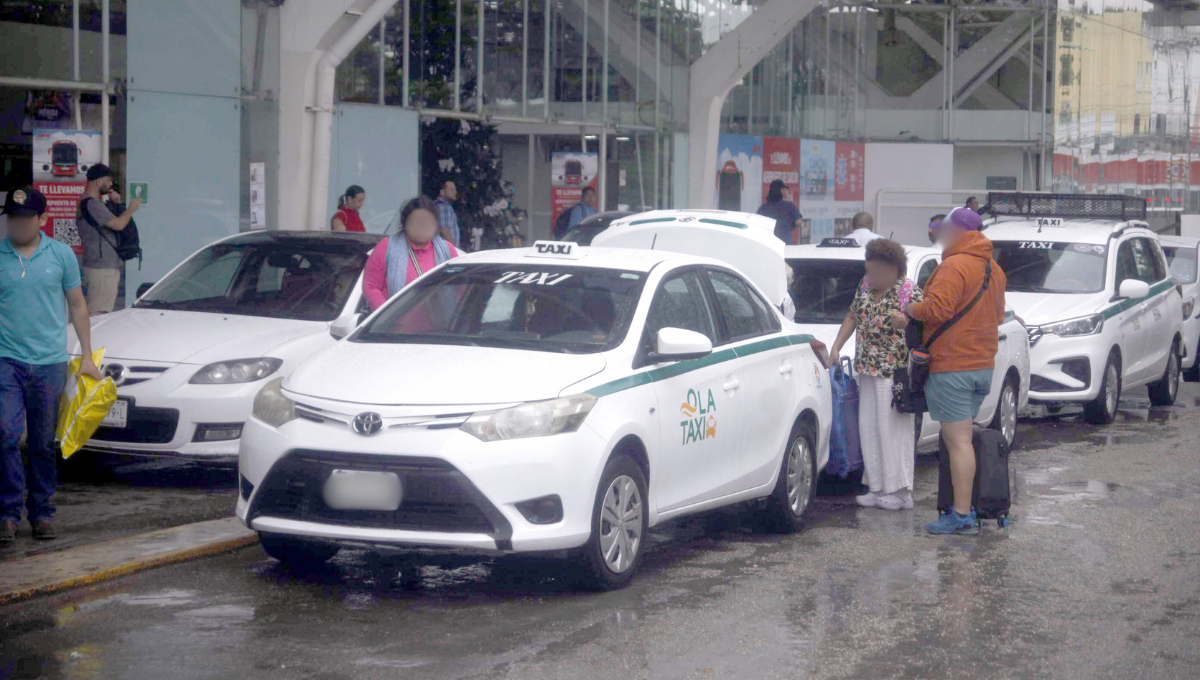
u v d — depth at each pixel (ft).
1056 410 49.29
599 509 21.35
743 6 81.46
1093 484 33.60
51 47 44.01
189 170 48.37
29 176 44.24
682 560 24.76
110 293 41.86
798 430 27.50
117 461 33.04
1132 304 46.91
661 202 76.23
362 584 22.31
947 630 20.26
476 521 20.34
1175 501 31.30
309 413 21.07
